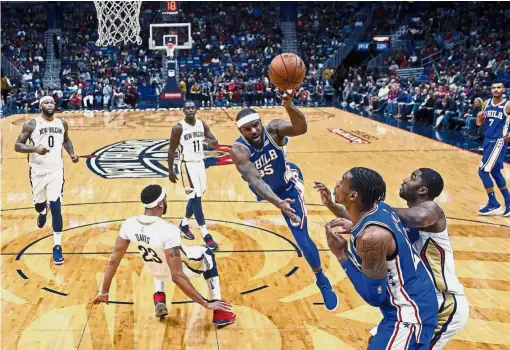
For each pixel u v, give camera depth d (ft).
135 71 85.51
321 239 20.34
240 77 82.28
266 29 99.19
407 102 58.13
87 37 94.58
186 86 78.28
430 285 9.25
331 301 13.08
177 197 26.48
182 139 19.86
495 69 63.21
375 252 8.46
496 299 15.34
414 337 9.04
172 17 78.84
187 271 13.01
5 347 12.59
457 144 41.22
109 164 34.30
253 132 12.50
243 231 21.42
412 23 92.73
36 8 98.94
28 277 16.89
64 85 80.12
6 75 81.71
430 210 9.82
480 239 20.43
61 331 13.43
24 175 31.63
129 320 14.08
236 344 12.85
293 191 13.58
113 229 21.58
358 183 8.86
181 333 13.39
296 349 12.62
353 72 81.30
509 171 31.55
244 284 16.42
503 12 84.28
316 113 64.44
